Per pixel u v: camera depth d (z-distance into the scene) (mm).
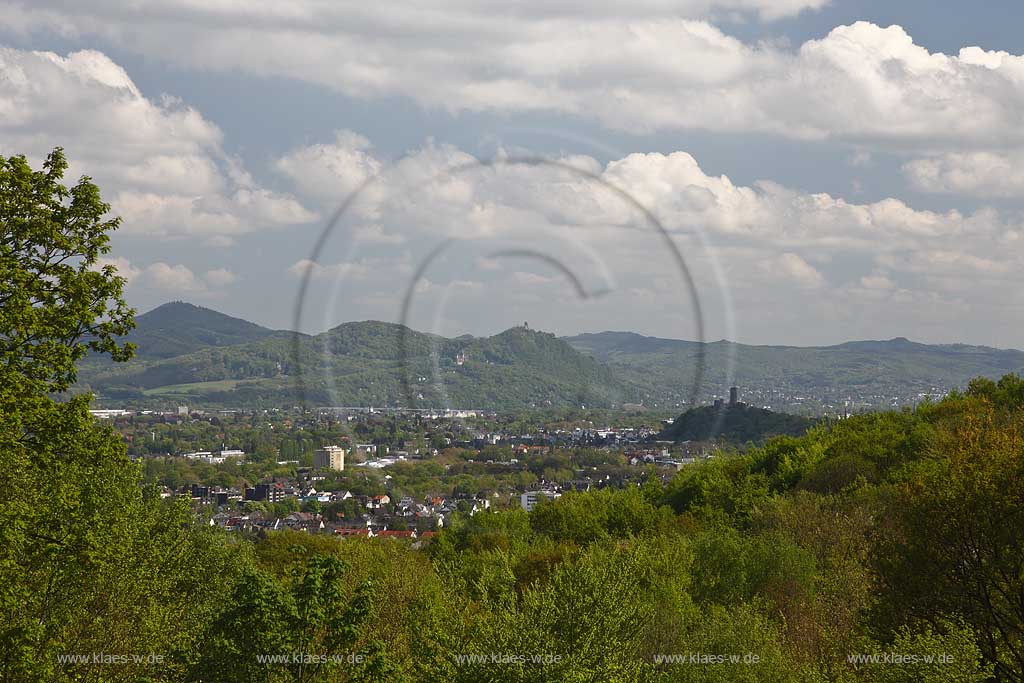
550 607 19453
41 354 24625
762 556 32625
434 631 20281
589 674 18406
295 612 19000
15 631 20125
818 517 39406
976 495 21438
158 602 25391
